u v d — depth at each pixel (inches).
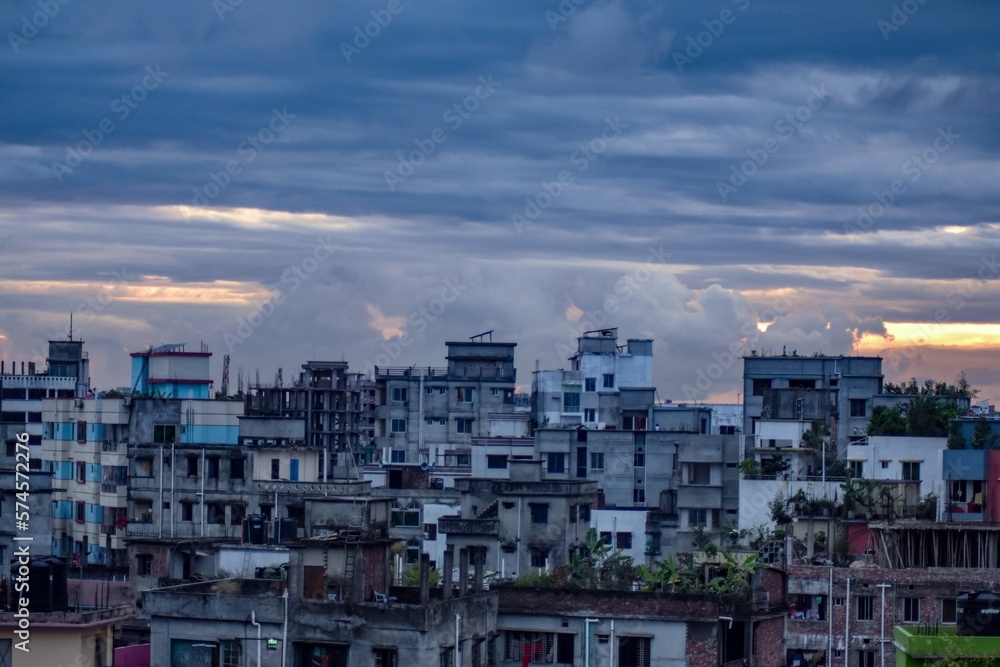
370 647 2783.0
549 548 4638.3
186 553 4188.0
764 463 4660.4
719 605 3058.6
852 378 5644.7
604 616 3021.7
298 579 2876.5
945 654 2610.7
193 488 4670.3
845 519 4065.0
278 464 4692.4
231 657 2854.3
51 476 4448.8
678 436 5728.3
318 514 3115.2
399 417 6697.8
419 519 4953.3
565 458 5782.5
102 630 2861.7
